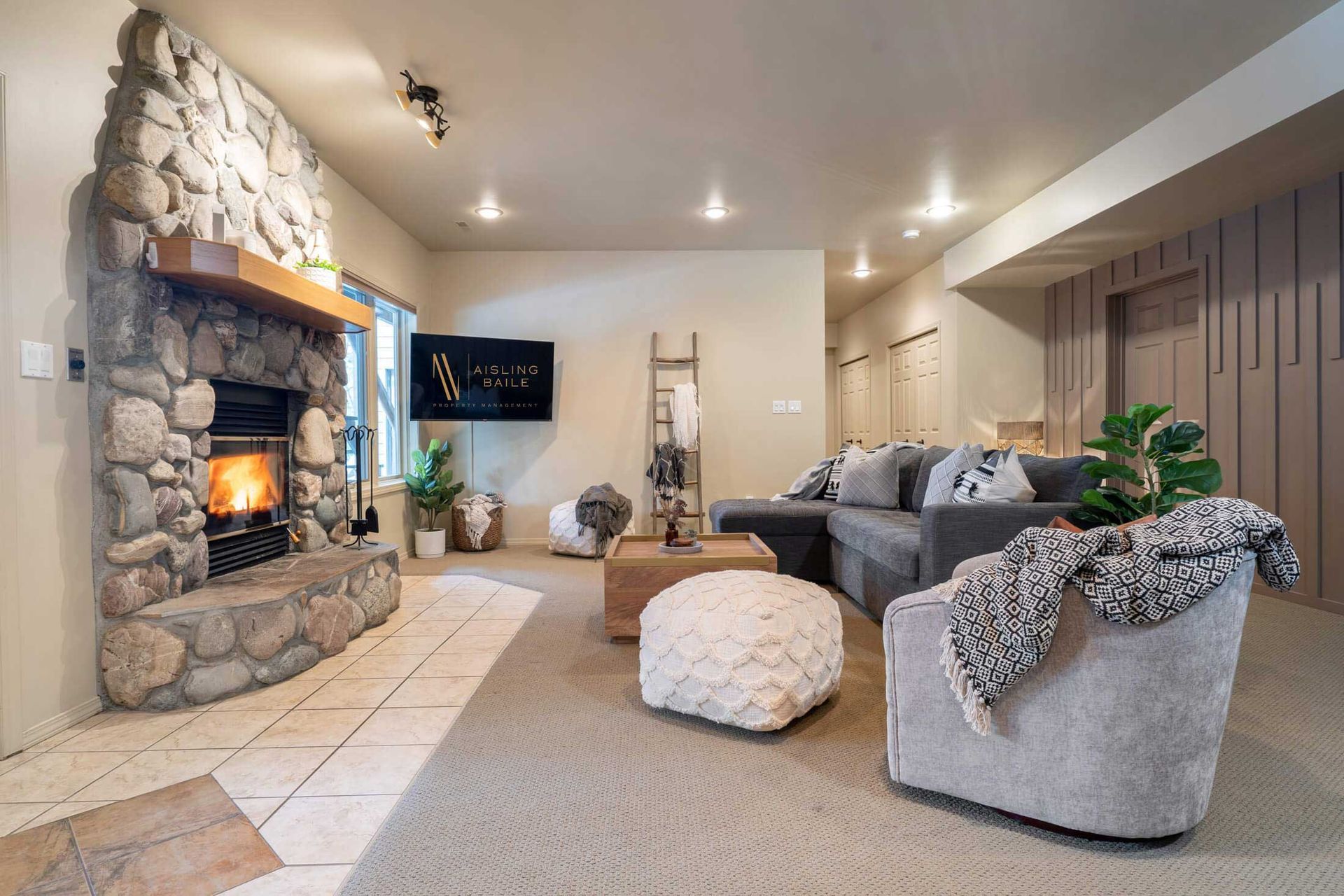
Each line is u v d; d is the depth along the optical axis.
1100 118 3.29
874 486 4.10
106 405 2.17
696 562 2.82
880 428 7.34
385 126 3.33
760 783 1.69
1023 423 5.49
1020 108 3.18
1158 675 1.33
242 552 2.86
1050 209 4.16
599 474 5.60
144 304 2.23
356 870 1.35
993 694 1.41
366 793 1.66
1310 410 3.32
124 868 1.36
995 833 1.46
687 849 1.41
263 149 2.93
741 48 2.68
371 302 4.70
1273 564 1.32
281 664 2.43
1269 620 3.11
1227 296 3.79
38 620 1.96
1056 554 1.37
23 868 1.36
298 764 1.81
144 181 2.21
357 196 4.18
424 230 5.02
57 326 2.04
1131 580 1.30
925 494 3.65
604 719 2.09
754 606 2.04
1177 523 1.37
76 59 2.10
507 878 1.32
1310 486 3.33
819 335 5.62
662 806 1.58
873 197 4.33
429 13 2.45
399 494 4.91
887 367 7.11
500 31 2.56
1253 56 2.77
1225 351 3.80
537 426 5.59
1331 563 3.24
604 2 2.39
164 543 2.32
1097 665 1.37
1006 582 1.42
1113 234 4.11
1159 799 1.36
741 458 5.64
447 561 4.85
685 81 2.93
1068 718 1.41
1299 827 1.47
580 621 3.25
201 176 2.48
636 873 1.33
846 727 2.01
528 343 5.32
